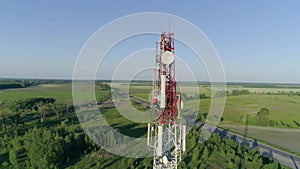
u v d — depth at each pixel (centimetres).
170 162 1877
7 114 5534
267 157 3875
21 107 6669
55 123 5688
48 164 3416
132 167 3353
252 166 3588
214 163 3691
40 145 3562
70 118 6059
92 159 3734
